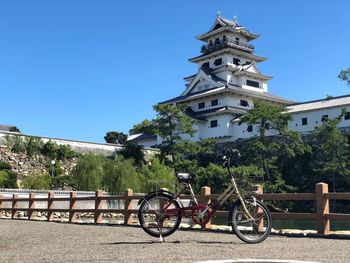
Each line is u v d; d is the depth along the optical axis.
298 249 5.78
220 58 62.22
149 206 7.01
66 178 37.25
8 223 14.70
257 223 6.74
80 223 14.53
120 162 38.91
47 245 6.64
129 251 5.55
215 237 7.84
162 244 6.40
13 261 4.86
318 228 8.52
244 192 7.19
